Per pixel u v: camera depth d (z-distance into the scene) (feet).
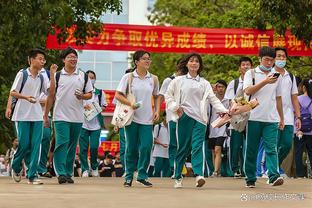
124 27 83.97
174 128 55.57
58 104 44.91
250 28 88.02
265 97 40.32
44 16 66.13
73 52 44.78
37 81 44.52
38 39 66.85
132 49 84.23
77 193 36.40
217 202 30.94
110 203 30.17
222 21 116.88
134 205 29.30
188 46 84.89
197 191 38.60
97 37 83.05
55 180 50.60
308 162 59.82
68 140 45.24
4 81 73.97
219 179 54.75
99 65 196.44
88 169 62.54
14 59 69.67
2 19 65.72
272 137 40.55
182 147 41.50
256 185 43.93
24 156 45.16
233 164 57.82
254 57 97.71
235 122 40.27
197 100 40.75
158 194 35.91
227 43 84.84
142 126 42.27
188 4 136.36
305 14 70.13
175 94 40.93
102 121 62.69
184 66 41.47
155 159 66.28
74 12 75.51
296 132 58.29
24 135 44.34
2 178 55.42
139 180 42.93
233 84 54.95
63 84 44.75
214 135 62.23
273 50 40.19
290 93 49.90
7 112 44.32
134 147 42.65
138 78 42.32
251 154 41.37
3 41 68.23
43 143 54.44
